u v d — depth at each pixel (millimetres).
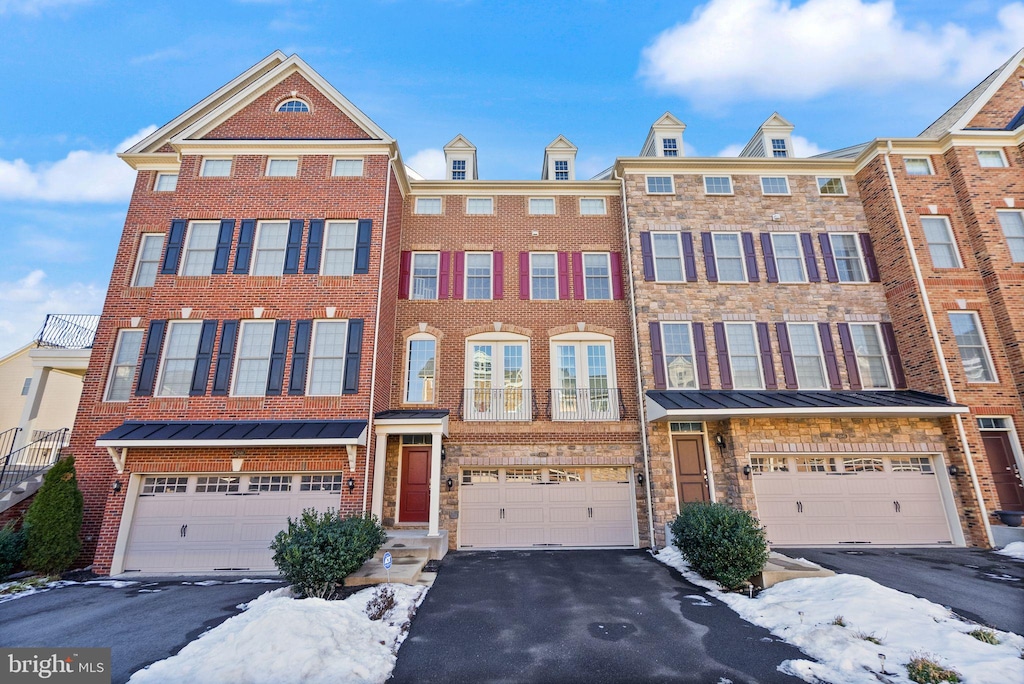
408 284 15008
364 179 13688
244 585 9695
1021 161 14422
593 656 6008
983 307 13414
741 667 5676
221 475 11484
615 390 14148
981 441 12531
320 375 12250
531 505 13273
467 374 14312
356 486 11211
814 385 13875
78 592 9156
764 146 16641
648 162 15367
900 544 12273
